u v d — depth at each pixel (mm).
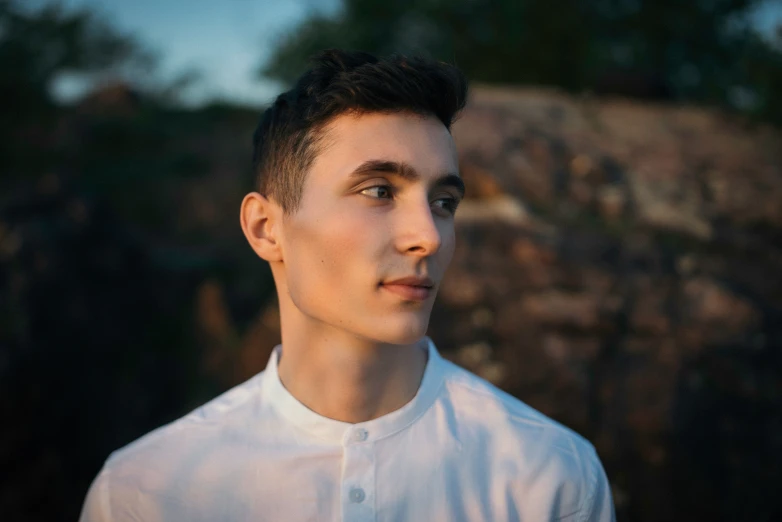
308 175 1285
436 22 10742
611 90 7371
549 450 1377
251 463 1345
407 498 1308
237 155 10562
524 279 3877
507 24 10383
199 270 7770
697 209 4668
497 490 1338
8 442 5547
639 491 3107
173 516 1329
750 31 9719
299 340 1387
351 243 1218
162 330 7207
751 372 3494
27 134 9906
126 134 10594
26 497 5594
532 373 3422
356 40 10859
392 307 1217
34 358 5863
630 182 4895
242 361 4535
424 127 1267
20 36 10727
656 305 3744
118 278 7289
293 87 1428
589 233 4250
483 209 4414
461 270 3916
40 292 6227
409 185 1237
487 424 1412
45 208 7215
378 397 1371
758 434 3318
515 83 10359
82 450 6090
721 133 6105
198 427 1420
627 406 3312
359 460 1316
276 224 1413
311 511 1294
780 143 5945
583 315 3611
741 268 4164
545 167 4844
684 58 10758
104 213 7840
